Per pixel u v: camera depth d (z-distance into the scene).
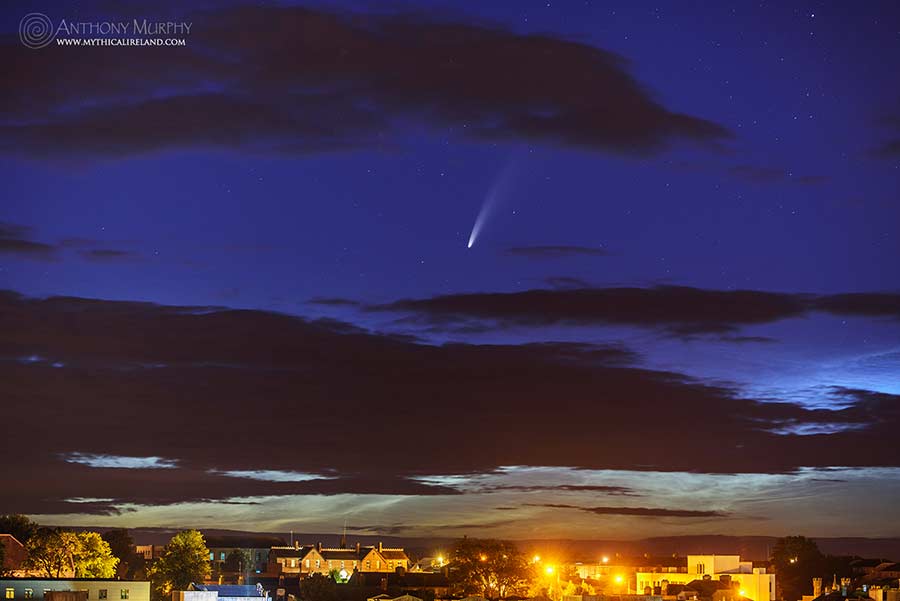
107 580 166.75
